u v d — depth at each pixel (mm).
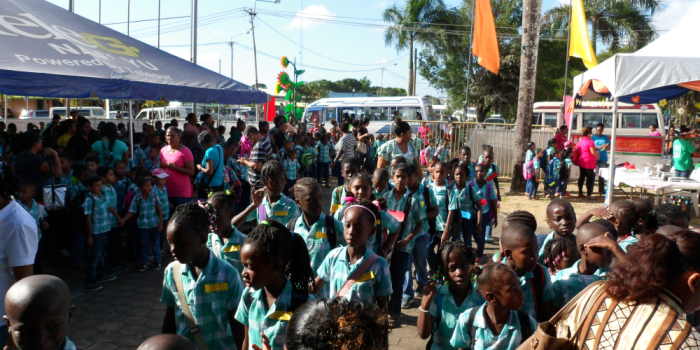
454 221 6109
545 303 3219
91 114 23547
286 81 24266
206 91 9203
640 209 3996
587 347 1815
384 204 4355
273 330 2510
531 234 3127
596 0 27078
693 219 10148
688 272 1733
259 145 7969
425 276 5645
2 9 8172
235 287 2867
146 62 9109
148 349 1779
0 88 6090
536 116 19438
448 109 33844
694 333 1662
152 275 6613
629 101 9766
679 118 31672
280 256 2494
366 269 3225
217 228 3883
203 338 2805
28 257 2906
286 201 4477
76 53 7754
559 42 29219
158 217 6820
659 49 7715
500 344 2652
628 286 1769
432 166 7004
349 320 1452
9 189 2863
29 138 6449
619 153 15094
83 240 6836
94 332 4855
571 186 14844
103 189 6195
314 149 14430
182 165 7465
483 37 13945
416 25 31406
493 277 2588
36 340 1911
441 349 3236
